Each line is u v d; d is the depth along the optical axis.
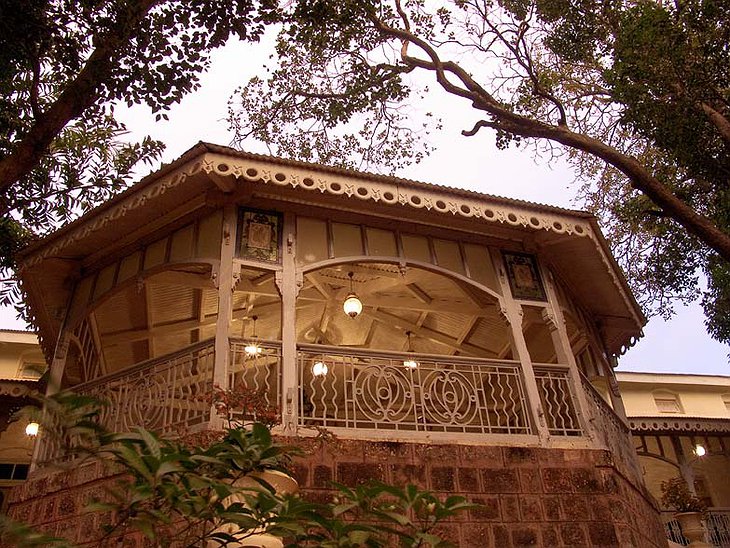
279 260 8.05
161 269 8.35
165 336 11.25
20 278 9.12
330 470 6.75
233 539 3.54
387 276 10.56
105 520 6.38
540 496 7.18
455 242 9.16
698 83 9.54
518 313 8.78
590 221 9.41
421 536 3.64
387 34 12.33
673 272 13.03
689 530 11.74
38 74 7.18
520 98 12.34
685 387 18.30
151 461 3.12
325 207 8.52
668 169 11.84
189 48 8.05
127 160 9.35
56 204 9.13
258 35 8.39
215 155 7.79
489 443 7.46
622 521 7.22
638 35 9.45
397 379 7.68
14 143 7.98
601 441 8.11
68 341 8.70
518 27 12.19
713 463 15.93
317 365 9.12
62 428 3.27
